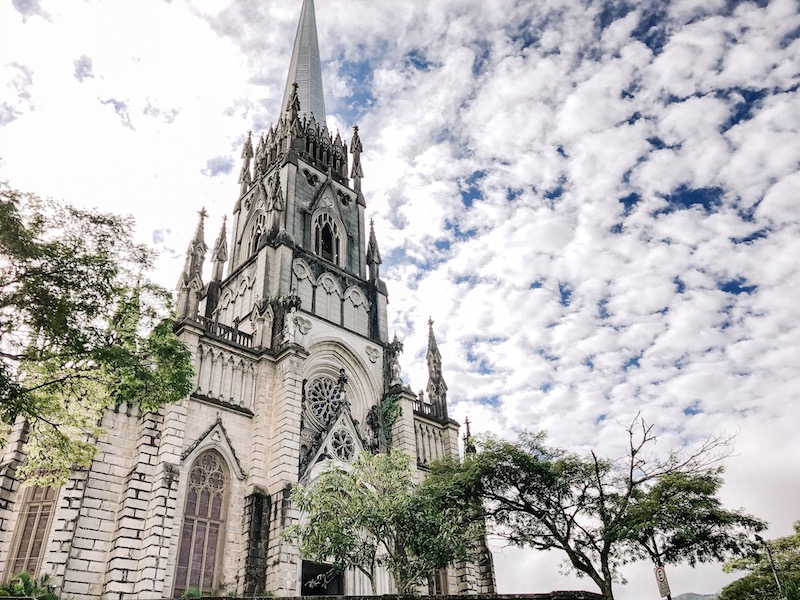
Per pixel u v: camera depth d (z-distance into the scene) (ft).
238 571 129.70
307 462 152.35
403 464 120.06
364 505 107.96
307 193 220.02
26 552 114.62
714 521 117.80
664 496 118.42
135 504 118.73
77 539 112.47
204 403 141.59
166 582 118.73
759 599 197.98
